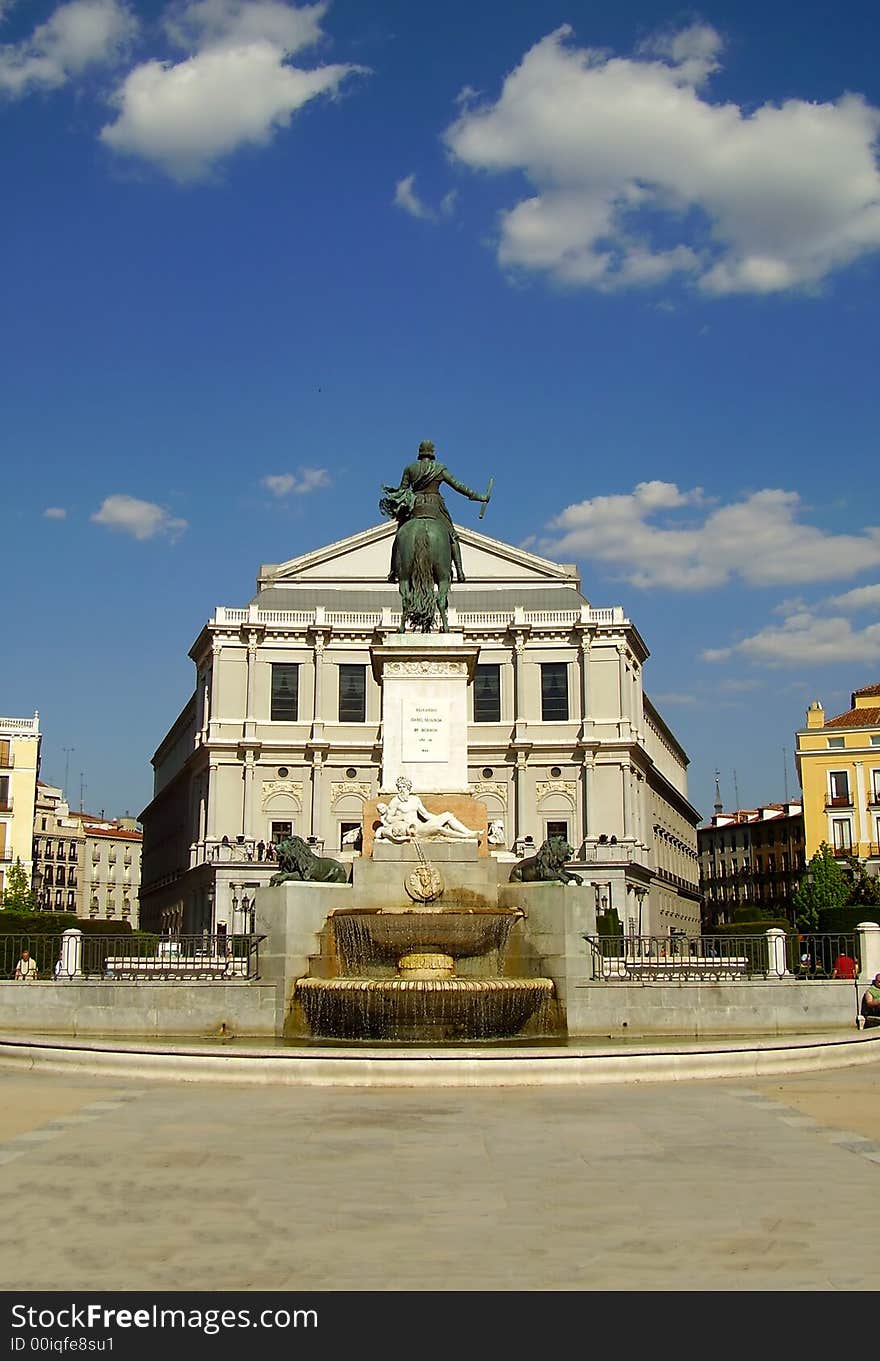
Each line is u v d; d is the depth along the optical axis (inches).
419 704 967.0
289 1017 839.1
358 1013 790.5
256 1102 556.7
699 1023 845.8
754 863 5290.4
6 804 3831.2
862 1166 399.2
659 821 4328.3
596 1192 361.1
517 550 3912.4
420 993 780.0
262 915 869.8
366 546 3934.5
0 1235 313.0
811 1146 436.1
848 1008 866.1
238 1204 346.6
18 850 3818.9
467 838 919.0
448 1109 534.0
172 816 4601.4
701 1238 309.0
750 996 857.5
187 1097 574.6
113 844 5979.3
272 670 3683.6
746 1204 345.1
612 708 3607.3
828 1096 573.9
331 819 3602.4
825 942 1024.2
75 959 991.0
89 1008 846.5
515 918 866.1
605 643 3646.7
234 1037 828.6
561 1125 486.9
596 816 3543.3
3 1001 850.1
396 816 922.1
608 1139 452.8
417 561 1019.3
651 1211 337.4
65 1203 347.9
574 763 3587.6
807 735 3590.1
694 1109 531.2
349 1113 521.0
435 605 1021.8
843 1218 328.5
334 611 3769.7
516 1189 365.7
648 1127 481.1
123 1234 314.2
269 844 3540.8
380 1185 371.9
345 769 3624.5
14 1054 692.7
